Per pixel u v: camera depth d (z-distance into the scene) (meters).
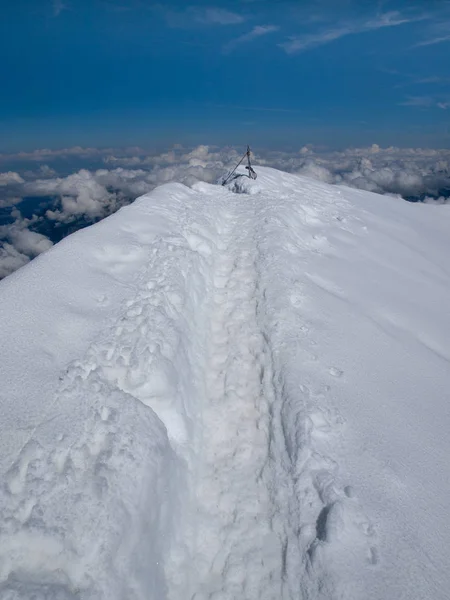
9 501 4.14
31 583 3.60
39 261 9.06
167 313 7.96
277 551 5.09
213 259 12.19
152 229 11.98
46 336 6.73
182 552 5.02
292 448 5.96
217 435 6.80
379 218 21.19
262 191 20.19
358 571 4.41
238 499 5.78
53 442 4.79
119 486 4.48
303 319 9.02
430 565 4.62
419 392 7.84
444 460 6.27
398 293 12.59
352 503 5.09
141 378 6.21
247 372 7.95
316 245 14.49
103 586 3.78
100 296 8.22
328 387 7.10
